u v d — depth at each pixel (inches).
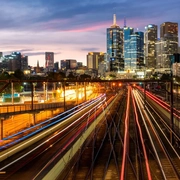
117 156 1318.9
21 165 1040.2
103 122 2326.5
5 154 1135.6
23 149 1274.6
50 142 1402.6
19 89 4094.5
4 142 1456.7
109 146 1513.3
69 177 1040.2
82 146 1498.5
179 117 1833.2
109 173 1083.9
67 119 2073.1
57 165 1048.8
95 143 1573.6
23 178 915.4
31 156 1153.4
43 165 1031.6
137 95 5551.2
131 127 2071.9
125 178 1022.4
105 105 3432.6
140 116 2632.9
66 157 1181.7
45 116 2456.9
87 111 2760.8
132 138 1696.6
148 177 1039.6
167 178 1035.3
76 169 1122.0
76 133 1615.4
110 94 5816.9
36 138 1433.3
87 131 1745.8
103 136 1760.6
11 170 990.4
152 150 1407.5
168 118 2228.1
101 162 1224.8
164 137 1688.0
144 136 1744.6
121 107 3521.2
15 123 2111.2
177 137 1467.8
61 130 1740.9
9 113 1702.8
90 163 1208.2
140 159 1245.1
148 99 4458.7
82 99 3732.8
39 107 2453.2
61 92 3937.0
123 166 1157.1
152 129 1947.6
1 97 3447.3
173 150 1390.3
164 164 1185.4
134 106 3442.4
